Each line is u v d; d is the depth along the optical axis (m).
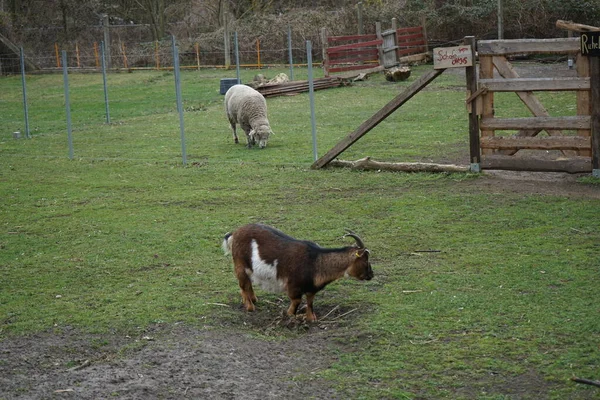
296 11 44.53
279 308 8.42
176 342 7.46
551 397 6.09
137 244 10.98
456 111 23.11
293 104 26.92
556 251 9.79
